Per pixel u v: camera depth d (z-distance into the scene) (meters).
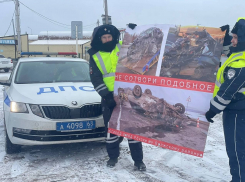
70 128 3.61
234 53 2.58
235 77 2.46
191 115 2.83
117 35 3.30
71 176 3.27
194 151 2.85
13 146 3.89
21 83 4.46
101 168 3.51
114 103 3.29
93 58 3.26
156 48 3.01
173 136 2.96
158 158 3.87
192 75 2.80
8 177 3.25
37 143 3.57
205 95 2.74
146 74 3.07
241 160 2.65
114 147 3.52
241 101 2.59
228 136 2.70
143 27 3.11
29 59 5.18
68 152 4.10
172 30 2.92
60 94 3.85
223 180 3.20
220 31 2.67
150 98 3.07
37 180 3.17
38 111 3.60
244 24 2.47
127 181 3.14
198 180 3.19
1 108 7.18
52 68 4.92
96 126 3.74
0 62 20.91
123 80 3.22
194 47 2.79
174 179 3.21
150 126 3.10
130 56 3.17
